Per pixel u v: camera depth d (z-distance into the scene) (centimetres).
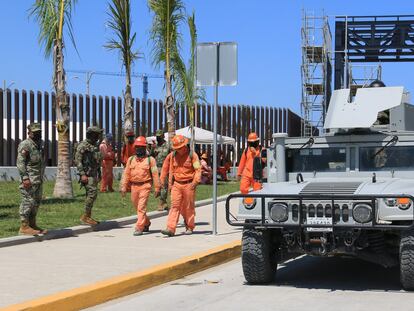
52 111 3181
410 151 1175
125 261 1205
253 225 1050
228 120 4112
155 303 970
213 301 979
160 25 3095
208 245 1413
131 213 1941
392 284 1113
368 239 1024
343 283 1125
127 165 1595
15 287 969
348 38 4072
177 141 1537
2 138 2959
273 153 1264
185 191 1560
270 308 927
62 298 888
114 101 3481
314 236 1027
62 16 2191
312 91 3984
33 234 1444
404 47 4022
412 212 977
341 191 1032
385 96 1219
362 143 1201
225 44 1560
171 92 3141
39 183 1448
